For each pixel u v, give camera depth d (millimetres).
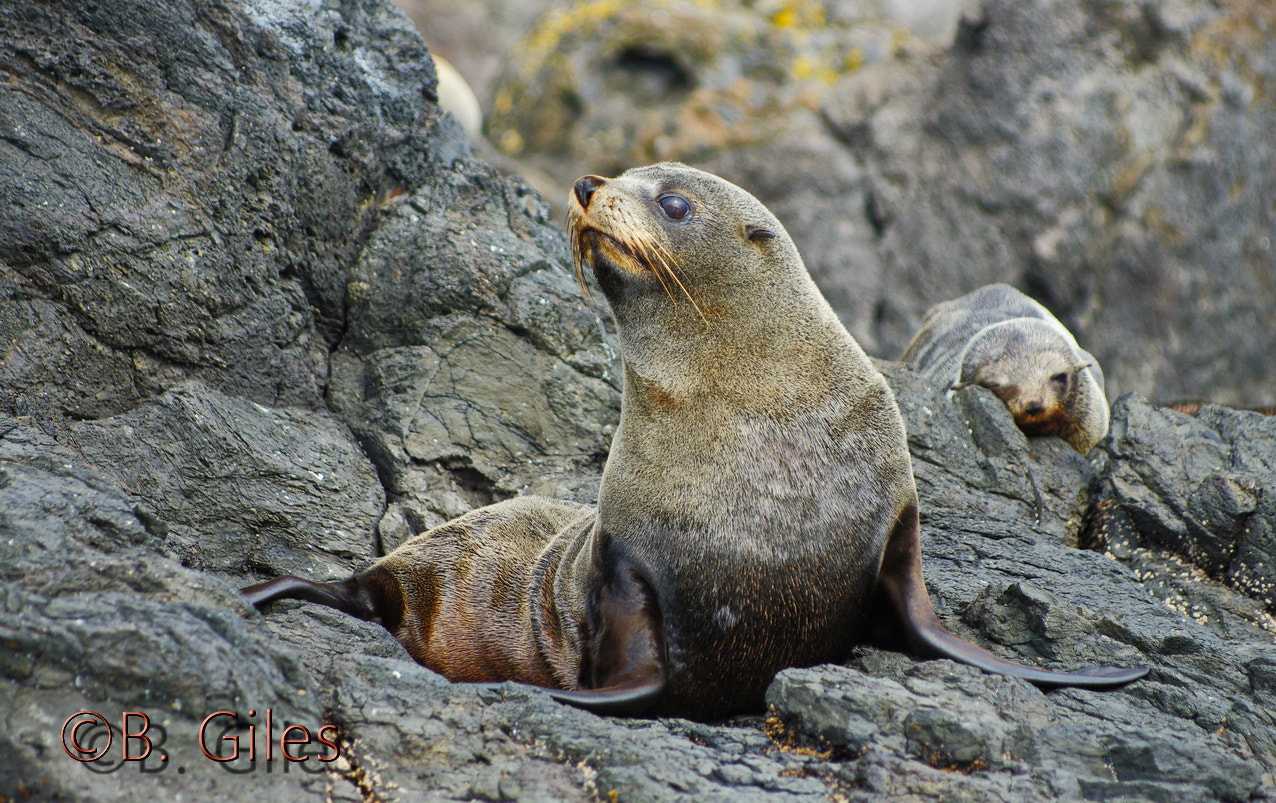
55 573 19938
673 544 23438
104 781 17188
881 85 80688
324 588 26547
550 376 35312
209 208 32438
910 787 18969
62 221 30016
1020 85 76562
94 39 31766
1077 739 20766
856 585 23844
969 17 79000
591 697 21547
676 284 24250
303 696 19516
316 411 33844
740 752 20625
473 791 18609
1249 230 74688
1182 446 35500
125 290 30688
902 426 25375
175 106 32625
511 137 88750
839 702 20656
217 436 30078
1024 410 42625
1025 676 22812
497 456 34125
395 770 18906
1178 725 22062
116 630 18547
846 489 23703
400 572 27578
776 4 88562
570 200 24938
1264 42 75625
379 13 38906
